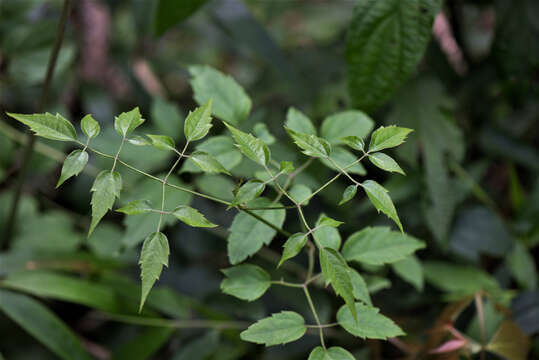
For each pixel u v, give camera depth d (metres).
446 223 0.96
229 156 0.81
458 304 0.86
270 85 1.34
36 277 0.90
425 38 0.85
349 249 0.78
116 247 1.04
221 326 0.93
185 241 1.10
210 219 1.10
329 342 0.96
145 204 0.68
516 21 0.97
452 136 0.97
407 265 0.92
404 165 1.03
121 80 1.52
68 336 0.88
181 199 0.85
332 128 0.83
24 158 0.93
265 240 0.76
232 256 0.76
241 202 0.69
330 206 1.05
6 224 1.00
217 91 0.84
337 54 1.31
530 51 0.96
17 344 0.94
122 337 1.04
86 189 1.13
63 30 0.86
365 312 0.73
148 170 0.93
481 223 1.01
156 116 0.94
